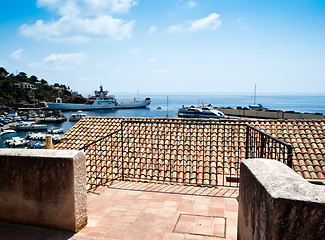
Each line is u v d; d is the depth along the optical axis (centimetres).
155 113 10800
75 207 311
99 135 999
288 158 327
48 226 321
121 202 424
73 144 959
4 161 324
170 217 373
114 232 331
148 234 329
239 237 266
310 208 165
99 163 785
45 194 315
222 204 414
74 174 304
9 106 11075
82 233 321
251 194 224
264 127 977
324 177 729
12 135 5981
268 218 180
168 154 830
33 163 314
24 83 14038
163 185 505
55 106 11112
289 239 171
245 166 248
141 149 868
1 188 329
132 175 720
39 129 6694
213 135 923
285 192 175
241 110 5641
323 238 165
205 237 321
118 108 12438
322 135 923
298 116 4431
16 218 330
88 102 12119
